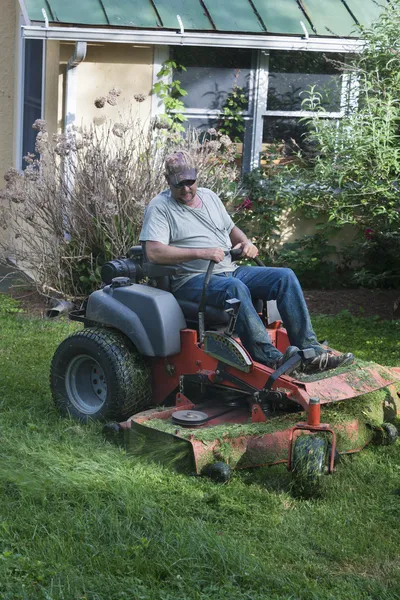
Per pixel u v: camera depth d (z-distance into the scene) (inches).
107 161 308.2
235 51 359.9
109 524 141.9
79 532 139.6
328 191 333.1
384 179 301.9
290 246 365.4
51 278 317.1
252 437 167.8
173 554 133.5
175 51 355.3
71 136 309.3
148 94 355.3
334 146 310.7
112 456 172.7
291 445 160.7
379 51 325.4
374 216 320.5
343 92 352.2
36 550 133.9
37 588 123.1
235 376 177.9
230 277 185.9
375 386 174.9
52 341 269.4
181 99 361.4
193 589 124.5
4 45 441.1
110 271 201.8
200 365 185.3
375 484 165.9
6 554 131.0
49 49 351.9
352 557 137.1
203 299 181.9
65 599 120.3
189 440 164.1
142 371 192.4
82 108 349.1
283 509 154.6
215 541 136.0
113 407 190.2
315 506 156.2
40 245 359.6
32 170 306.8
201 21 335.0
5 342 266.1
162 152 319.6
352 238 369.7
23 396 213.8
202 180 315.0
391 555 138.5
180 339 188.2
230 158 335.0
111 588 123.3
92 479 160.6
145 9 335.0
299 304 184.5
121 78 350.9
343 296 347.9
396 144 305.1
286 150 371.2
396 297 346.6
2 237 421.7
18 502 150.1
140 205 285.4
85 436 184.7
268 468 172.2
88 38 316.5
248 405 189.5
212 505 155.1
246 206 348.2
